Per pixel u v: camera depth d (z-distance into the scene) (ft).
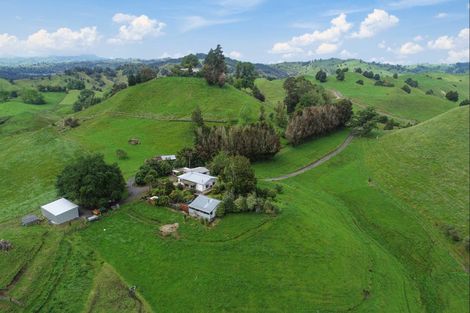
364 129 431.02
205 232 196.85
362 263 187.42
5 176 313.32
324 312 150.92
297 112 433.48
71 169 230.07
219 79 561.02
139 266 171.01
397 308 159.84
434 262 204.64
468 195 261.65
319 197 273.54
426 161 321.32
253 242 189.78
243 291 157.69
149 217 212.02
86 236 192.85
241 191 234.79
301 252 185.68
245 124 388.78
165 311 145.59
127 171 299.79
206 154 330.13
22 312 139.03
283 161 355.36
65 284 156.04
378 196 281.13
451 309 170.71
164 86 554.87
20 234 191.83
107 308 145.07
